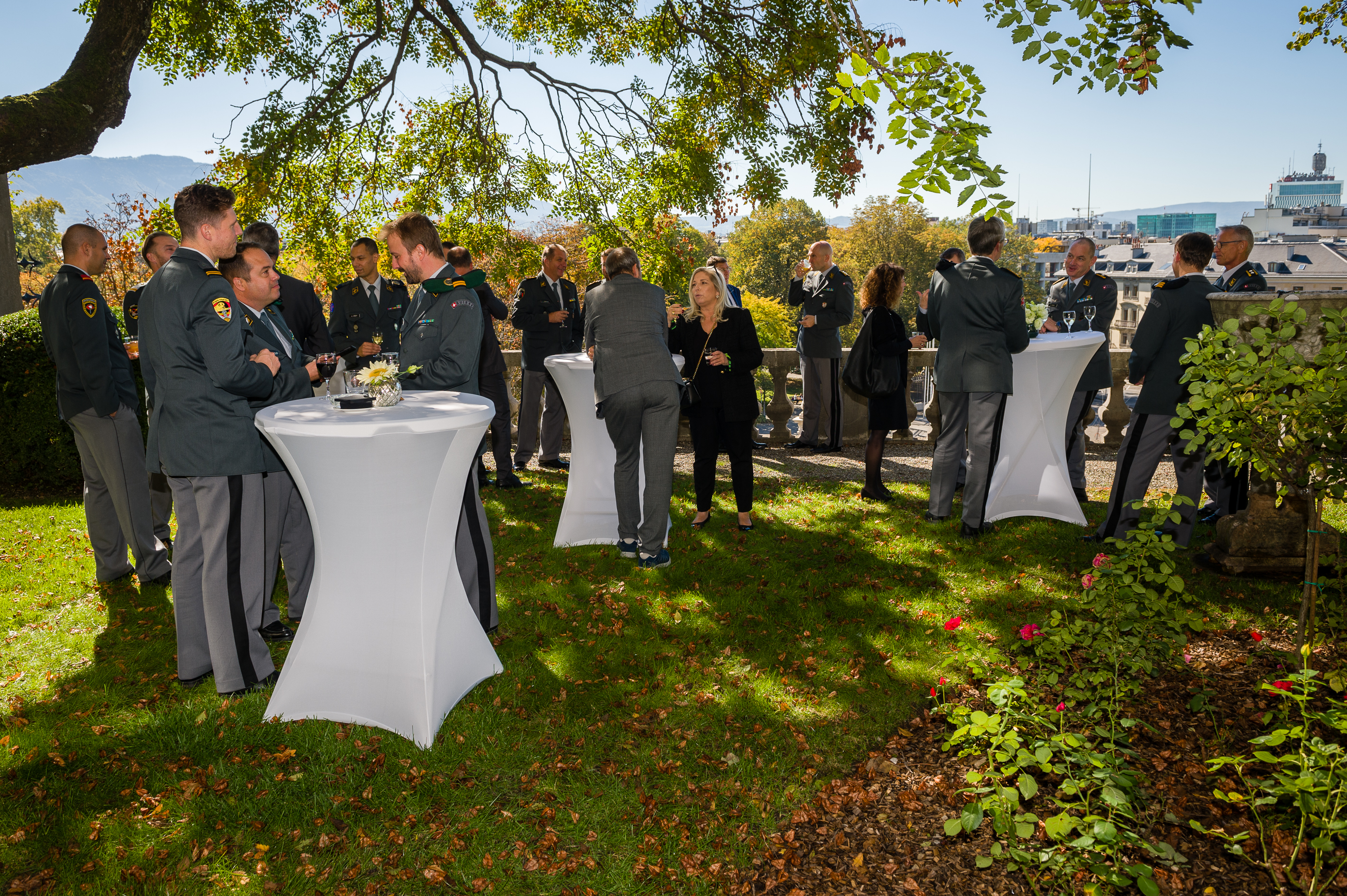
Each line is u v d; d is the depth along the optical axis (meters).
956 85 2.27
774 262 58.41
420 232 3.61
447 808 2.53
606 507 5.09
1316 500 2.95
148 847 2.34
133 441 4.34
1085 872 2.12
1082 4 2.26
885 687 3.25
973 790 2.16
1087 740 2.60
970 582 4.38
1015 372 5.22
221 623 3.10
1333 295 3.85
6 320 6.83
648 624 3.89
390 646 2.89
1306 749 2.19
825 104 9.53
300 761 2.75
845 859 2.30
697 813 2.50
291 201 10.06
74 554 4.98
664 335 4.52
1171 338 4.39
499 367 6.24
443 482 2.82
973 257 5.00
